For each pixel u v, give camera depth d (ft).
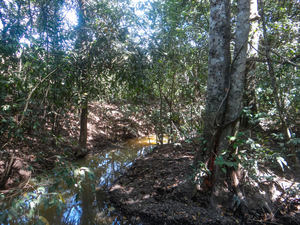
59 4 15.48
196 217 9.77
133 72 13.82
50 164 16.94
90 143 24.02
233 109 10.02
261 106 15.49
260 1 7.98
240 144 10.23
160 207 10.67
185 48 17.43
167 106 21.67
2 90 12.61
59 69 13.85
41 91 14.38
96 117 28.96
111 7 14.98
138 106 21.29
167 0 16.76
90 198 13.12
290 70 11.27
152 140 28.07
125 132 28.91
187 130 18.90
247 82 13.97
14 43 10.49
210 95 10.72
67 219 11.12
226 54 10.44
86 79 15.64
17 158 15.20
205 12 18.90
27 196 5.99
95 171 17.97
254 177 9.86
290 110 13.11
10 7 12.35
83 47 14.89
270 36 14.93
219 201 10.09
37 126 13.52
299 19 17.24
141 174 14.39
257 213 9.53
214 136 10.57
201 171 10.80
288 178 10.61
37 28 13.76
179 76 18.79
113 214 11.19
